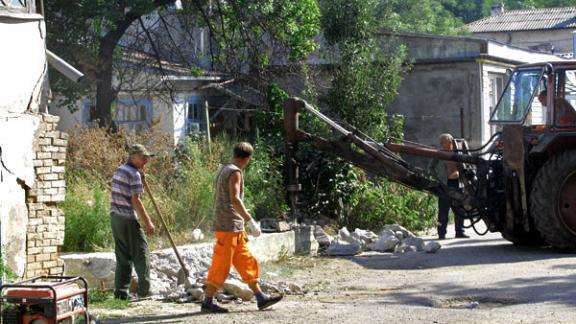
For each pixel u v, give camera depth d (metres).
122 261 9.94
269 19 22.00
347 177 16.73
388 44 24.19
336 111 20.69
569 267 11.84
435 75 25.14
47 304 6.94
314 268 12.63
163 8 22.34
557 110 13.98
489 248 14.45
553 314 8.62
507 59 25.73
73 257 10.66
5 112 10.19
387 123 22.52
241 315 9.01
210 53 23.20
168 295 10.06
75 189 12.26
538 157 14.02
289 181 14.37
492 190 14.33
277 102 19.16
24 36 10.58
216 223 9.20
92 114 21.17
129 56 22.48
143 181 10.11
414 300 9.84
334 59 22.44
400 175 14.36
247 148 9.27
